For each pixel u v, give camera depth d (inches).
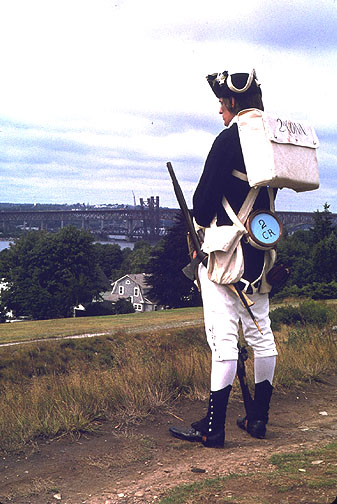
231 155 138.9
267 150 133.8
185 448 143.3
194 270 150.0
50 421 155.8
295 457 123.5
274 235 141.9
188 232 151.1
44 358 697.0
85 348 740.7
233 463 125.3
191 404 187.2
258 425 151.5
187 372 204.8
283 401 196.5
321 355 247.9
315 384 219.6
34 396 179.2
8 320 3218.5
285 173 133.6
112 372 199.5
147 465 130.9
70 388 180.5
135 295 4667.8
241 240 141.3
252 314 140.3
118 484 118.6
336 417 174.2
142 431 157.6
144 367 204.2
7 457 137.1
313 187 140.6
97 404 171.0
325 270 2358.5
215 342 145.0
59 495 113.9
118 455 137.3
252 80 144.1
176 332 754.2
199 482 111.4
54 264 3196.4
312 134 142.7
